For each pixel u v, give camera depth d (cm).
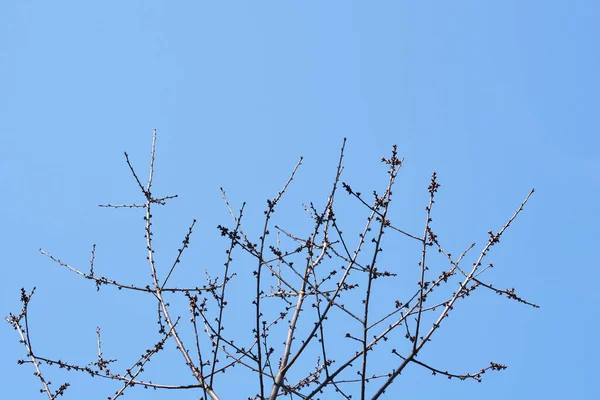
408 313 938
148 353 1012
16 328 1026
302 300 998
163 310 1027
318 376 1028
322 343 919
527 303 933
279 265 1081
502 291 937
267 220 948
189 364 966
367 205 959
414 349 909
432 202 963
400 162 973
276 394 895
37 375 997
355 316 917
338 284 957
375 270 930
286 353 941
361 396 874
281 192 957
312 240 994
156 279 1053
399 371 893
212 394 912
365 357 893
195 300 942
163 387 963
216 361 916
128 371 998
